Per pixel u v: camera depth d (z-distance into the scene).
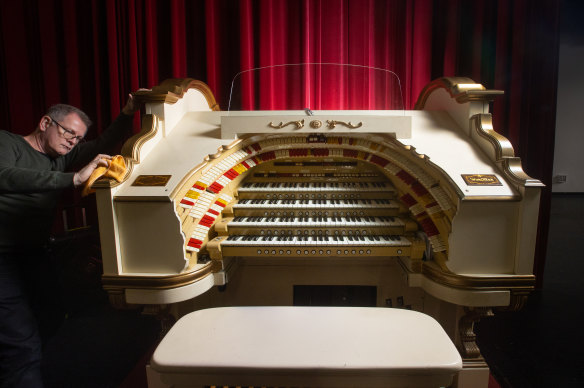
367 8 2.65
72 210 2.85
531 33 2.58
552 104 2.63
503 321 2.44
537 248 2.83
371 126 1.69
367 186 1.96
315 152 1.92
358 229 1.73
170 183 1.49
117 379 1.90
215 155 1.64
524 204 1.41
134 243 1.50
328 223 1.74
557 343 2.18
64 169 1.90
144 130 1.71
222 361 1.07
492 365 1.97
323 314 1.34
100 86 2.75
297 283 2.07
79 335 2.34
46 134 1.69
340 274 2.05
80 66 2.74
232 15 2.72
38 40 2.68
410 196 1.76
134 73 2.68
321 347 1.13
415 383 1.08
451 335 1.78
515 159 1.49
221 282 1.67
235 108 2.79
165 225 1.47
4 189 1.39
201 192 1.59
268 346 1.14
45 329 1.85
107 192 1.44
